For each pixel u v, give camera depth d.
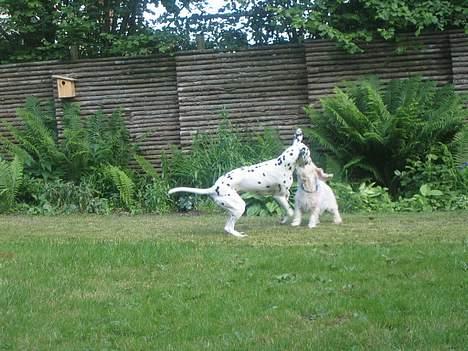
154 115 15.00
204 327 7.95
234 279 9.18
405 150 13.44
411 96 13.65
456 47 14.05
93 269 9.58
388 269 9.27
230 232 10.97
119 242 10.55
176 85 14.91
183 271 9.46
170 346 7.43
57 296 8.94
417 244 10.06
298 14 14.30
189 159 14.07
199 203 13.66
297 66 14.59
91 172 14.40
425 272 9.15
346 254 9.73
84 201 13.73
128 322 8.22
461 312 8.07
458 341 7.21
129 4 16.05
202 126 14.77
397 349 7.05
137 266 9.66
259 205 12.98
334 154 14.02
